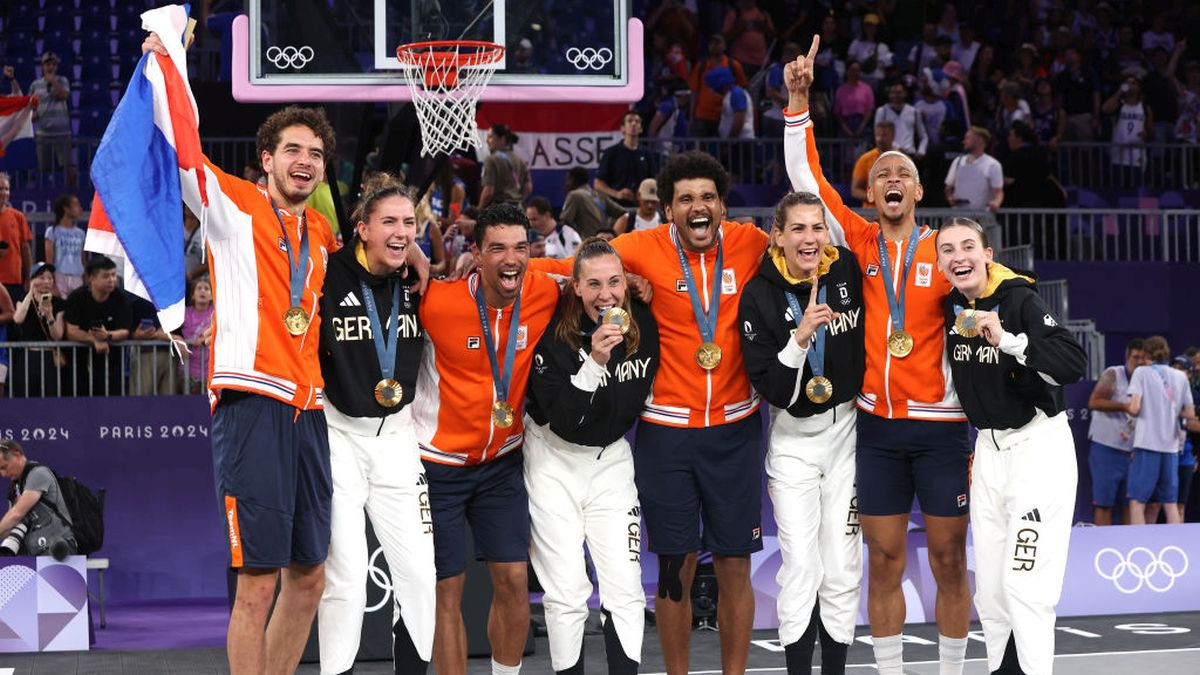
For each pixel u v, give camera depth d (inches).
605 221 427.2
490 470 209.0
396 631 201.8
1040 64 628.1
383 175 206.2
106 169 177.6
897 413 211.9
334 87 315.6
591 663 288.7
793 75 218.5
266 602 187.5
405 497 197.8
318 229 197.5
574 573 209.6
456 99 317.4
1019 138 538.3
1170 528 351.6
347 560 195.3
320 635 199.2
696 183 208.1
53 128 570.6
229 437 184.2
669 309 211.0
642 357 207.9
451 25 319.3
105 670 287.4
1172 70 642.2
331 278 195.9
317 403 189.3
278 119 191.2
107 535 383.2
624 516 210.4
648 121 581.6
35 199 532.1
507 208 199.3
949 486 212.7
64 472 380.8
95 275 388.2
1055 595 201.9
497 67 319.9
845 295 212.5
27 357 383.6
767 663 285.6
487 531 209.8
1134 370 416.2
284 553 185.2
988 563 208.7
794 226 203.8
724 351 210.7
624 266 213.5
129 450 384.8
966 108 569.0
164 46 181.6
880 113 539.5
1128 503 422.0
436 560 207.3
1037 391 201.0
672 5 604.7
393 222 192.5
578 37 323.6
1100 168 584.7
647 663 288.4
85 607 314.0
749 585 217.5
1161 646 297.9
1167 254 518.3
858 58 608.1
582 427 205.3
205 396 388.5
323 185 372.5
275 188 192.2
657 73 600.4
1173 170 597.6
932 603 331.3
